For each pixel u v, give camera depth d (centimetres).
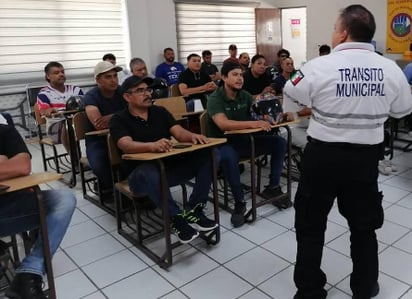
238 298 188
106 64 309
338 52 152
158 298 192
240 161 272
